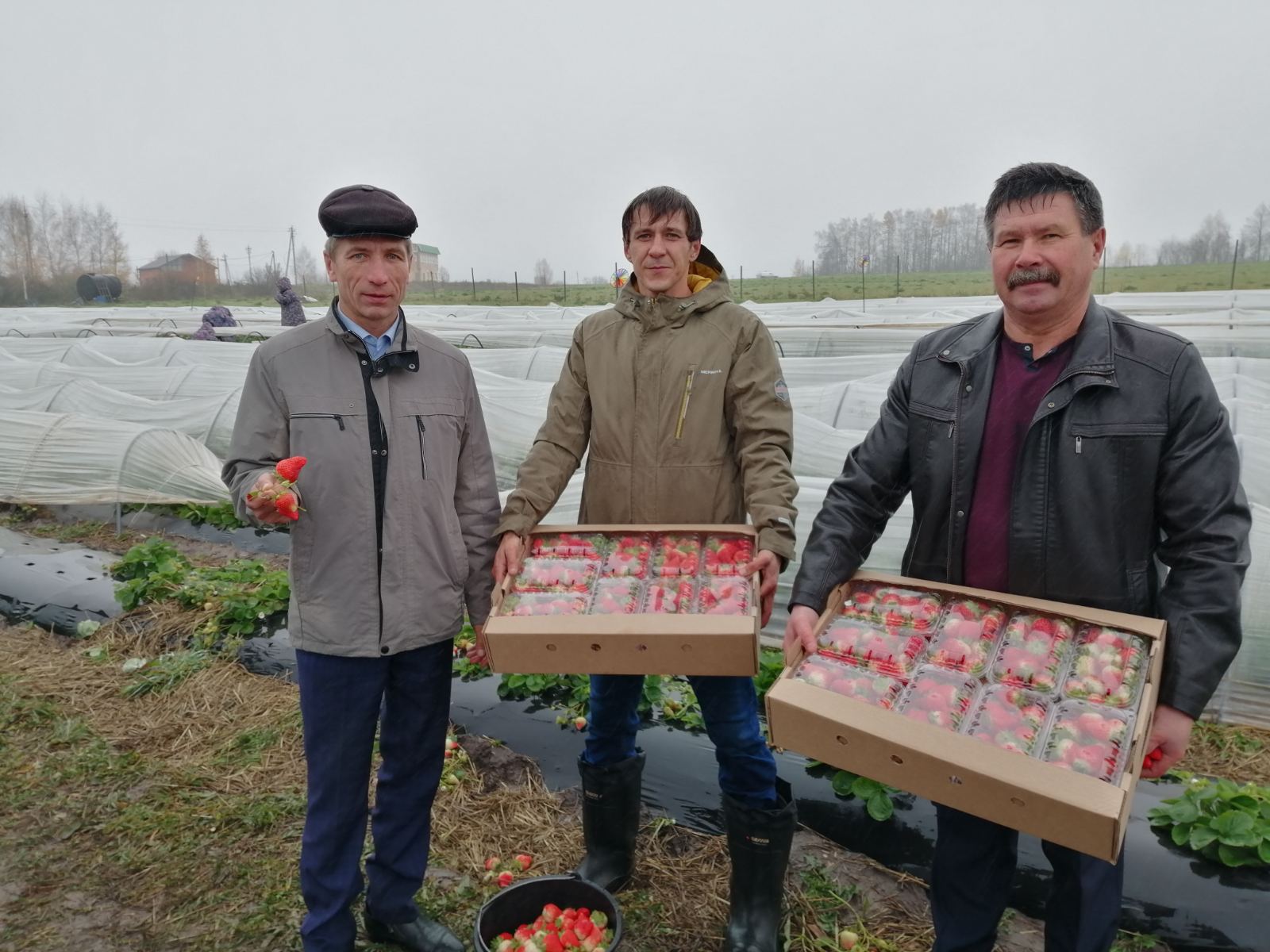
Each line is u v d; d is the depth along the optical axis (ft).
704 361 9.21
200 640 18.10
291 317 51.24
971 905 8.18
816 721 6.80
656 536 9.39
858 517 8.36
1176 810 11.30
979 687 7.03
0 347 52.80
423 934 9.57
